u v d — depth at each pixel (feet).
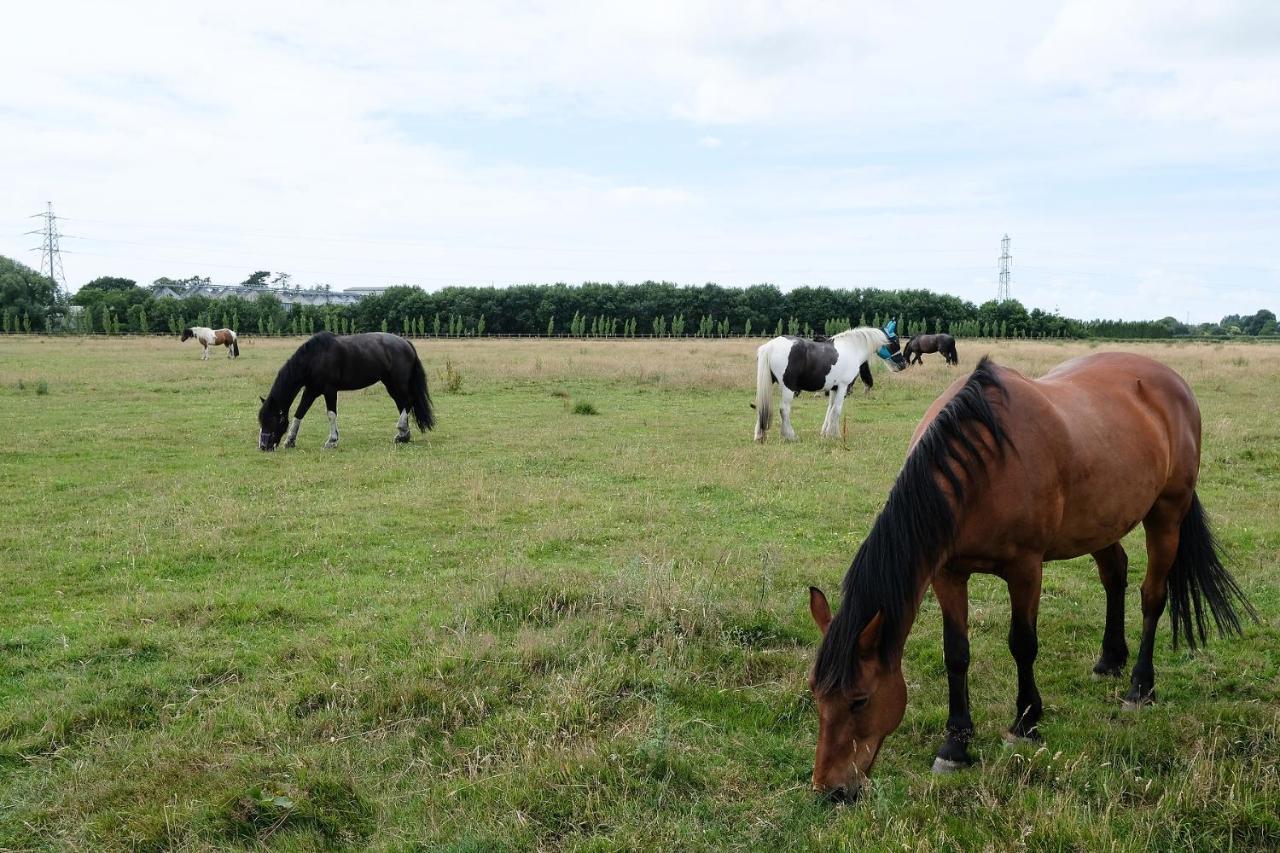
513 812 10.91
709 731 13.24
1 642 16.62
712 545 23.11
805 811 10.91
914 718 13.64
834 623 10.59
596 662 15.05
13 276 222.69
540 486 30.94
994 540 11.98
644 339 211.00
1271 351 108.88
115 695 14.28
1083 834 10.03
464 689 14.35
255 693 14.42
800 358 41.11
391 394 41.75
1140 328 253.44
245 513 26.73
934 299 268.82
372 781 11.85
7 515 26.81
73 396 59.31
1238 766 11.48
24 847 10.57
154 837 10.52
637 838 10.31
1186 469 14.74
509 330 272.92
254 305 238.07
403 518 26.43
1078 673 15.47
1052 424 12.46
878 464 34.60
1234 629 16.71
